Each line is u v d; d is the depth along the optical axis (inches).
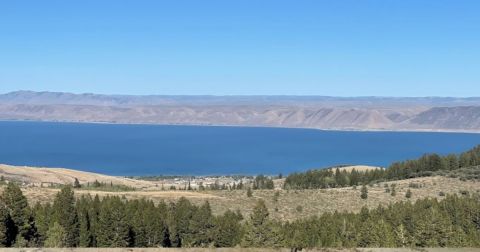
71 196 3757.4
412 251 2647.6
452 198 4525.1
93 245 3720.5
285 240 3235.7
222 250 2468.0
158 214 3983.8
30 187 5634.8
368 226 3686.0
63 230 3326.8
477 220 4104.3
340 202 5885.8
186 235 4079.7
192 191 6594.5
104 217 3720.5
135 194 5935.0
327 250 2576.3
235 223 4020.7
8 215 3294.8
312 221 4065.0
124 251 2384.4
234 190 6855.3
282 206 5615.2
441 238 3641.7
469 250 2748.5
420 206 4352.9
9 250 2285.9
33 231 3489.2
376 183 7500.0
